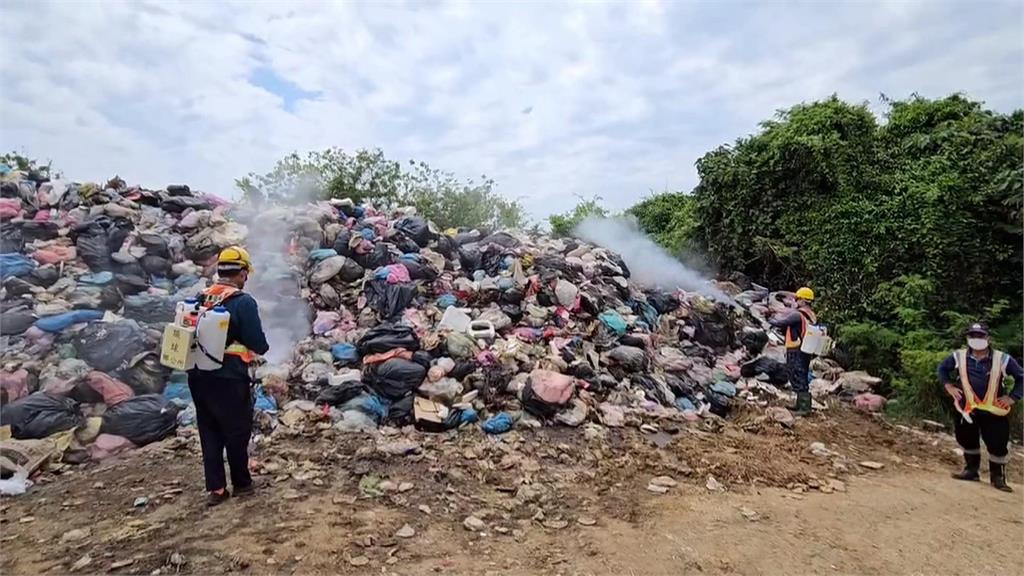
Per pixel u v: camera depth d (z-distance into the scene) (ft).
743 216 44.73
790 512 16.01
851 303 36.81
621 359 24.63
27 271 21.54
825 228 39.19
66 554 11.83
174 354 13.44
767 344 32.30
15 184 26.20
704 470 18.28
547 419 20.18
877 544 14.56
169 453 16.38
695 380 26.25
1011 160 34.58
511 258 29.09
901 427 25.45
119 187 28.96
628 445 19.47
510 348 22.59
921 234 34.88
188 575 11.29
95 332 18.70
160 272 23.97
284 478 15.28
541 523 14.38
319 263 25.99
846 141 41.83
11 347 18.44
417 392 20.06
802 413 25.36
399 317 24.17
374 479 15.58
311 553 12.20
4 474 14.67
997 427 19.26
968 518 16.56
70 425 16.26
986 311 32.73
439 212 53.98
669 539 13.98
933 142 40.47
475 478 16.39
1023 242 34.27
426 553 12.62
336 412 18.99
